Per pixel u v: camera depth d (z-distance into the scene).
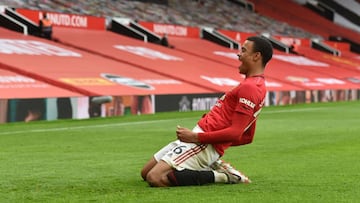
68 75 44.81
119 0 83.56
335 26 122.56
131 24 72.56
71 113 36.94
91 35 65.25
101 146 22.80
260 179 14.21
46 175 14.92
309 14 122.50
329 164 17.45
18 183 13.54
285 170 16.08
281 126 33.47
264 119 39.47
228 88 56.66
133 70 53.62
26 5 65.12
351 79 85.69
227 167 13.13
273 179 14.22
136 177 14.51
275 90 59.16
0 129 30.11
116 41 65.81
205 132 12.19
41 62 47.19
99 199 11.40
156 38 72.62
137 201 11.16
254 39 12.48
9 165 17.03
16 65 43.94
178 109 46.19
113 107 39.84
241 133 12.21
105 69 50.78
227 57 75.38
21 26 57.41
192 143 12.48
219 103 12.55
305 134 28.42
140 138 26.16
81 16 66.50
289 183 13.52
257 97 12.23
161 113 43.59
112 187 12.87
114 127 32.03
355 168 16.52
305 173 15.45
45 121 35.00
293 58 91.25
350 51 117.00
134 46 65.94
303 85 70.12
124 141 24.80
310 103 62.41
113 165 17.09
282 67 80.38
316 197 11.68
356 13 124.06
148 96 43.06
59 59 50.12
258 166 17.00
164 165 12.54
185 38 81.19
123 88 45.09
